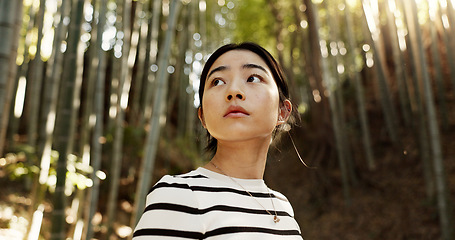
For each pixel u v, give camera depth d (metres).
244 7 9.43
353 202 6.80
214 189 0.78
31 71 7.44
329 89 7.14
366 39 7.91
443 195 4.80
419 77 5.95
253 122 0.81
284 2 9.27
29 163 3.20
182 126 8.30
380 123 8.13
